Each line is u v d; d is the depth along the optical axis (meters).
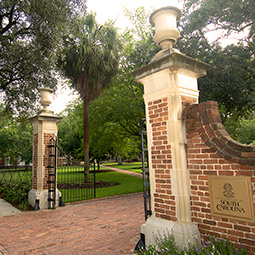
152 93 3.62
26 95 12.20
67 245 3.94
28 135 24.33
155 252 2.99
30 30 10.05
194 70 3.46
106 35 12.29
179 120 3.27
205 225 2.98
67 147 26.50
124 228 4.85
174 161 3.22
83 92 12.30
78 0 9.87
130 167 28.44
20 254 3.61
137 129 14.38
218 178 2.85
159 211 3.44
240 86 9.19
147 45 11.86
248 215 2.53
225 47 9.71
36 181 7.29
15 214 6.27
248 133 13.59
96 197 8.59
